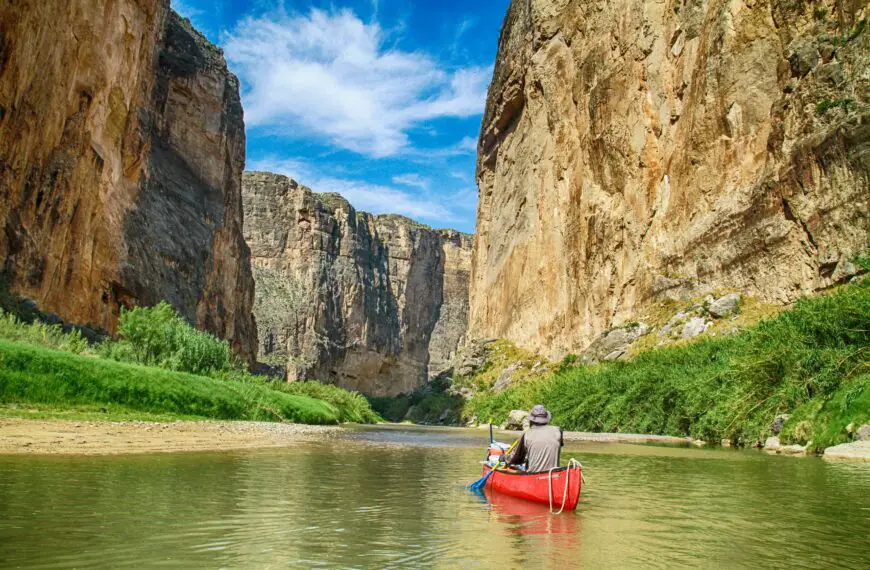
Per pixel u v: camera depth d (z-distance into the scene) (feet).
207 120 277.23
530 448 33.71
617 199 171.22
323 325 509.76
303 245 530.27
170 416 80.79
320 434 89.15
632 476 43.27
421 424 245.04
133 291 182.70
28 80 137.90
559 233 207.10
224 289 283.79
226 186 296.30
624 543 22.82
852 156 98.99
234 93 326.44
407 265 605.31
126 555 19.65
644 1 170.71
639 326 138.92
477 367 243.19
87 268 162.81
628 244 161.99
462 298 636.48
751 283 118.93
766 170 119.24
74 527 22.89
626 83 172.24
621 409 106.42
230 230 297.74
